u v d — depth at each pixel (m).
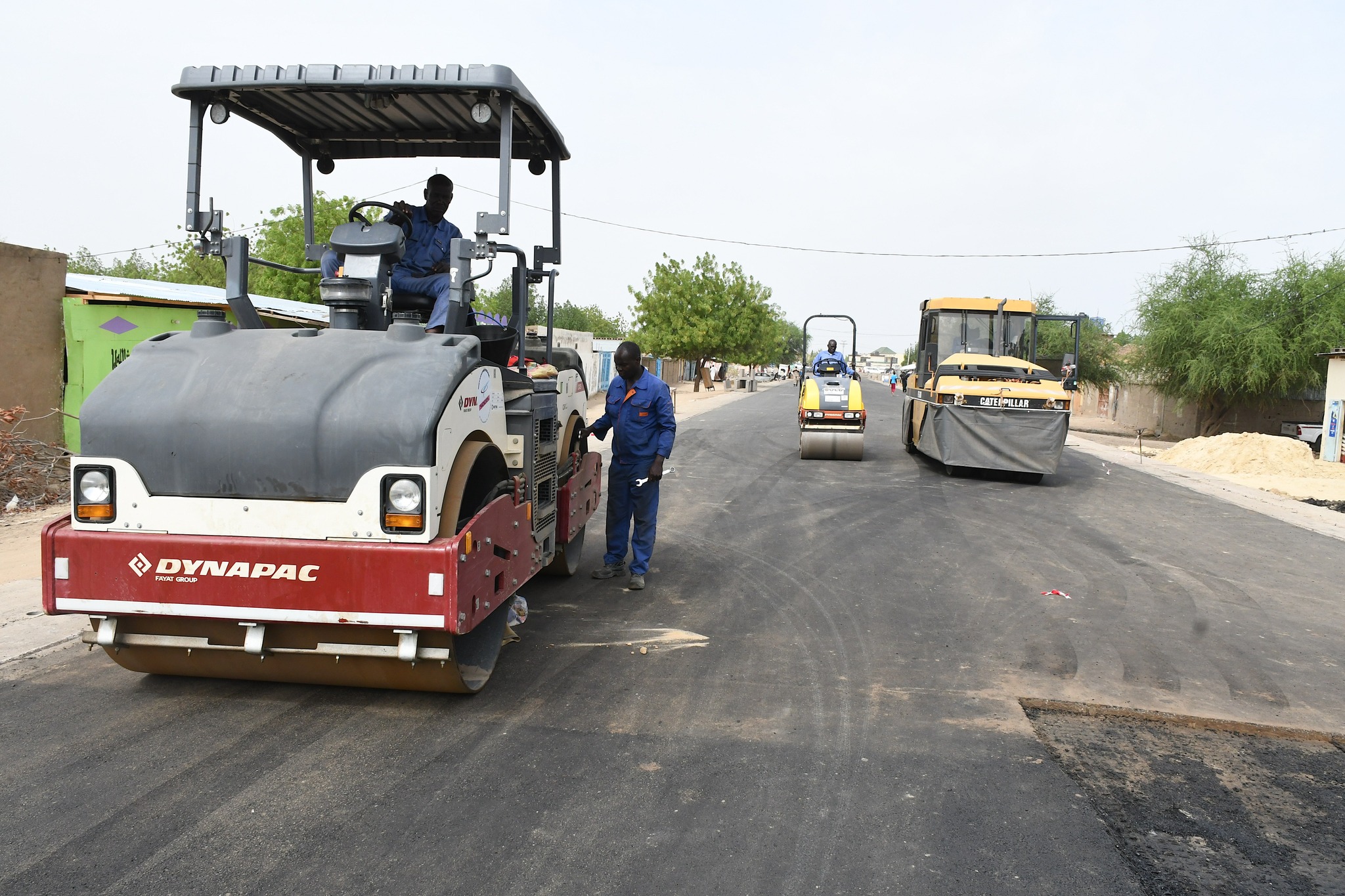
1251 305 30.64
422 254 5.45
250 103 5.03
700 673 5.04
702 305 48.47
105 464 3.83
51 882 2.86
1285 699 4.95
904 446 17.52
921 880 3.04
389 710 4.36
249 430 3.74
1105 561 8.45
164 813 3.31
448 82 4.51
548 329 6.24
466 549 3.80
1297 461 18.62
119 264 34.03
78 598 3.84
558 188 6.09
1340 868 3.20
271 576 3.73
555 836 3.24
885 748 4.12
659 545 8.53
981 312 15.98
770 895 2.92
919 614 6.45
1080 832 3.40
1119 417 41.84
